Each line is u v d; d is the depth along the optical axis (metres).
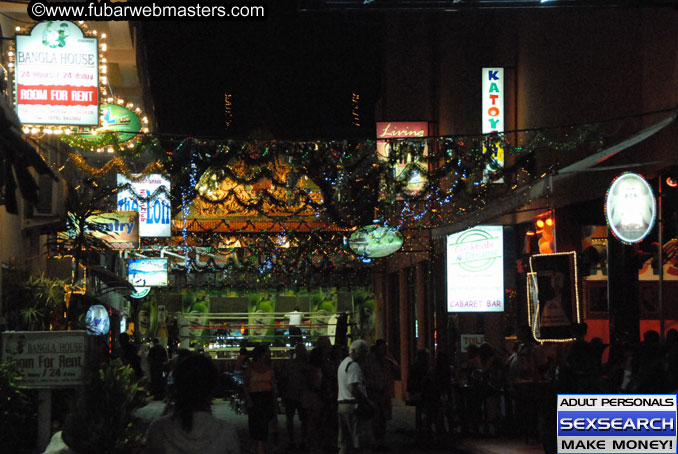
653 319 18.12
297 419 28.72
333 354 19.73
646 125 15.41
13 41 16.34
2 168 9.07
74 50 15.79
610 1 11.34
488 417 20.14
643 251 16.78
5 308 17.14
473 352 20.56
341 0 11.11
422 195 19.42
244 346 29.75
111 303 33.25
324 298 42.50
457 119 28.50
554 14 20.11
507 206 19.73
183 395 5.78
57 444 8.77
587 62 18.19
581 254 19.12
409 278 35.34
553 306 17.69
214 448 5.69
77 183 26.92
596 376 10.18
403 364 35.53
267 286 39.25
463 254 24.03
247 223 30.48
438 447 18.94
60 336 10.16
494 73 23.14
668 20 14.41
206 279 38.69
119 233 23.75
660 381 10.35
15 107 15.57
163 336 40.75
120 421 8.96
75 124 15.69
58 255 21.30
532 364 18.28
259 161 17.52
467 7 11.11
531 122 21.88
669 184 14.99
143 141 17.94
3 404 11.23
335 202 20.64
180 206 25.73
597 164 16.67
